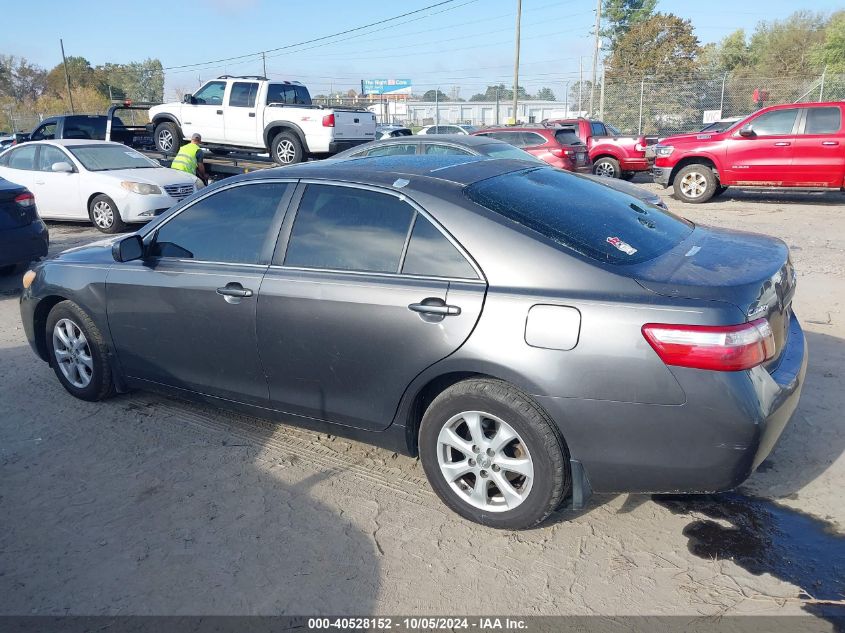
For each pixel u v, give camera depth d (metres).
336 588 2.87
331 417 3.63
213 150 14.58
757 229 10.83
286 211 3.75
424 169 3.63
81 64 77.75
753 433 2.70
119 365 4.50
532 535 3.19
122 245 4.06
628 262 3.01
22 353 5.88
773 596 2.73
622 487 2.93
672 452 2.78
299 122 13.30
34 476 3.84
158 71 79.69
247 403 3.97
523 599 2.77
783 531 3.14
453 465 3.27
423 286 3.20
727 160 13.45
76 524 3.38
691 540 3.11
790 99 26.19
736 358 2.67
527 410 2.97
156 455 4.04
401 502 3.50
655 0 46.34
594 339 2.81
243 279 3.75
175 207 4.20
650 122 28.47
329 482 3.71
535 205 3.36
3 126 56.44
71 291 4.55
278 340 3.64
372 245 3.43
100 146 12.34
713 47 54.81
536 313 2.92
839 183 12.61
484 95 60.16
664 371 2.71
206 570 3.01
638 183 18.58
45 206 12.02
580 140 16.09
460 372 3.16
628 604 2.72
